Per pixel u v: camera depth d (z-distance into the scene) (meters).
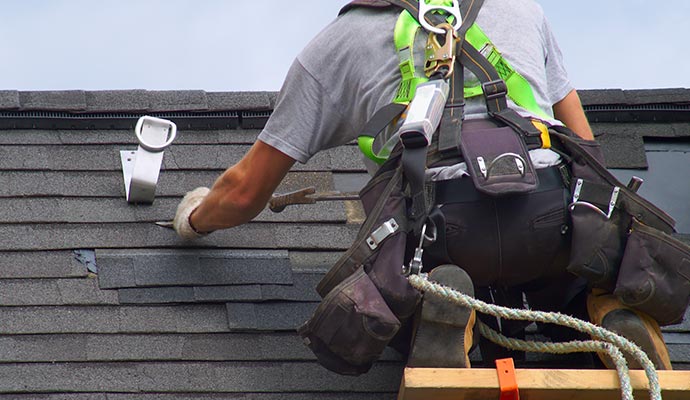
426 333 12.17
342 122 14.22
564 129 13.30
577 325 12.12
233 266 15.52
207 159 17.09
